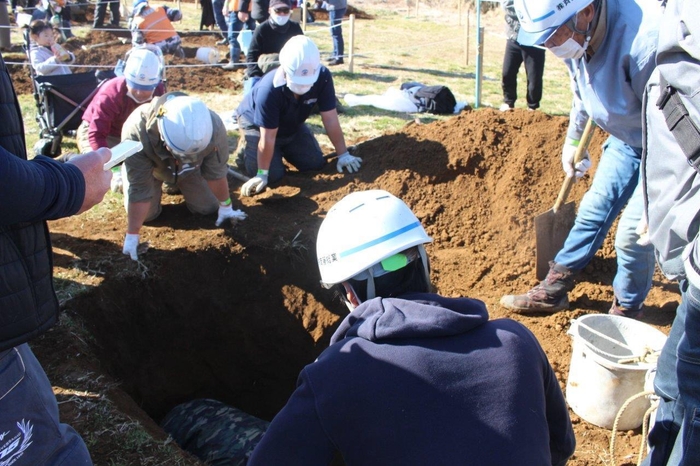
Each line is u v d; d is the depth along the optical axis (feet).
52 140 20.08
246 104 18.71
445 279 15.34
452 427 5.37
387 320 5.71
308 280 15.99
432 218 17.13
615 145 12.14
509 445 5.34
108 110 16.20
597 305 13.88
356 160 19.06
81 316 13.15
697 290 6.29
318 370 5.67
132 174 13.99
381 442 5.38
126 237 14.69
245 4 31.83
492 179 17.43
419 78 33.63
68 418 10.33
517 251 15.83
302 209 17.40
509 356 5.72
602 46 9.93
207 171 14.96
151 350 14.80
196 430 13.08
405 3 66.44
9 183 5.44
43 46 25.53
